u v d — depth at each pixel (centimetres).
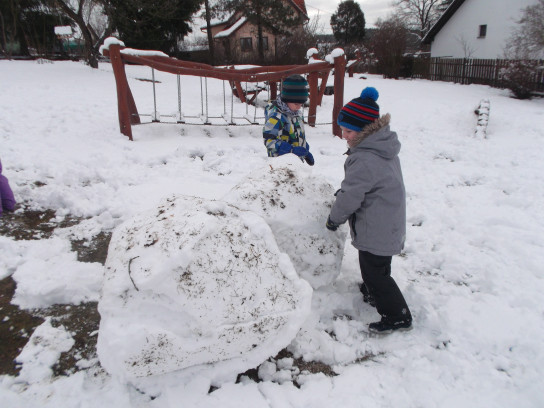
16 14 1930
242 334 198
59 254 334
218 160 572
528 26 1614
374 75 2402
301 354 240
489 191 486
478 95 1438
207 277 195
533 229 384
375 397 212
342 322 265
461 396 209
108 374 222
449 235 383
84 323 263
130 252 200
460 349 242
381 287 249
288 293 213
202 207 227
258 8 2778
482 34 2255
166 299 191
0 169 403
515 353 237
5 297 283
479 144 704
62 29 2095
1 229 371
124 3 1788
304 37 3031
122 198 435
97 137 645
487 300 283
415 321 270
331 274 278
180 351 189
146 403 204
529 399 207
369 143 237
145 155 576
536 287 296
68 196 426
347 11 4438
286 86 340
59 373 224
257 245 217
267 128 343
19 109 778
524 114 975
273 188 262
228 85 1459
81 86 1150
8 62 1633
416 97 1294
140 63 644
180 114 695
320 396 212
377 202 239
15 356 235
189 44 3866
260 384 216
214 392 208
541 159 602
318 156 634
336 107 753
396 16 4281
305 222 263
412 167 595
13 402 204
